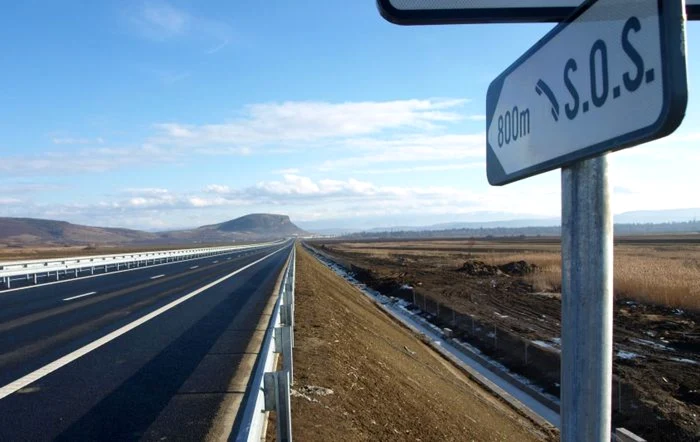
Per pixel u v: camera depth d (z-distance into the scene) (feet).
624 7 4.39
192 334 37.68
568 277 5.69
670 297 88.07
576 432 5.53
